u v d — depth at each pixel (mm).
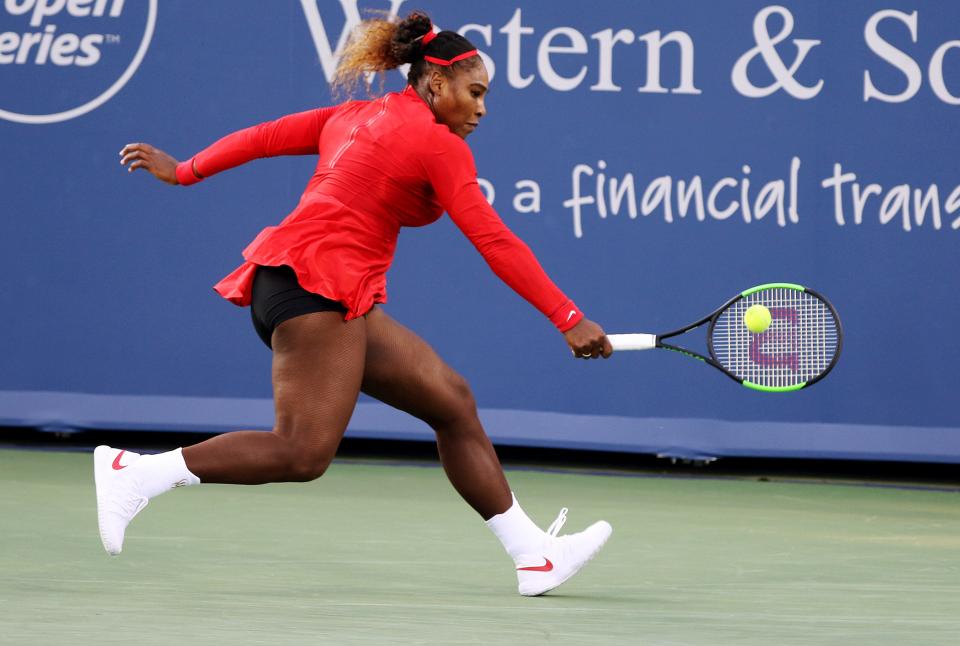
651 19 26500
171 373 26984
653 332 26562
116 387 27000
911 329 26375
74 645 9016
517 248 12672
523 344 26703
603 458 29109
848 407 26391
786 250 26422
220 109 27000
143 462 11945
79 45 27109
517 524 13438
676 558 17203
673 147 26500
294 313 12195
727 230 26469
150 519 19125
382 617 11227
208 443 12062
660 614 12180
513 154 26703
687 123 26500
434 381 13047
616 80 26578
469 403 13320
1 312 27078
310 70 26844
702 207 26484
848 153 26391
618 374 26609
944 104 26391
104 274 27062
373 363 12836
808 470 28609
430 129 12570
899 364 26375
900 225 26406
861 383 26391
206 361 26969
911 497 25125
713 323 14945
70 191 27109
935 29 26359
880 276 26406
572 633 10594
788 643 10383
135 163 14078
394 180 12516
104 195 27062
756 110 26422
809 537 19625
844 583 15258
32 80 27172
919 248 26391
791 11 26391
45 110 27156
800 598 13836
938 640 10758
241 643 9375
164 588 13070
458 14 26734
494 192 26719
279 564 15516
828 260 26406
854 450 26203
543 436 26453
